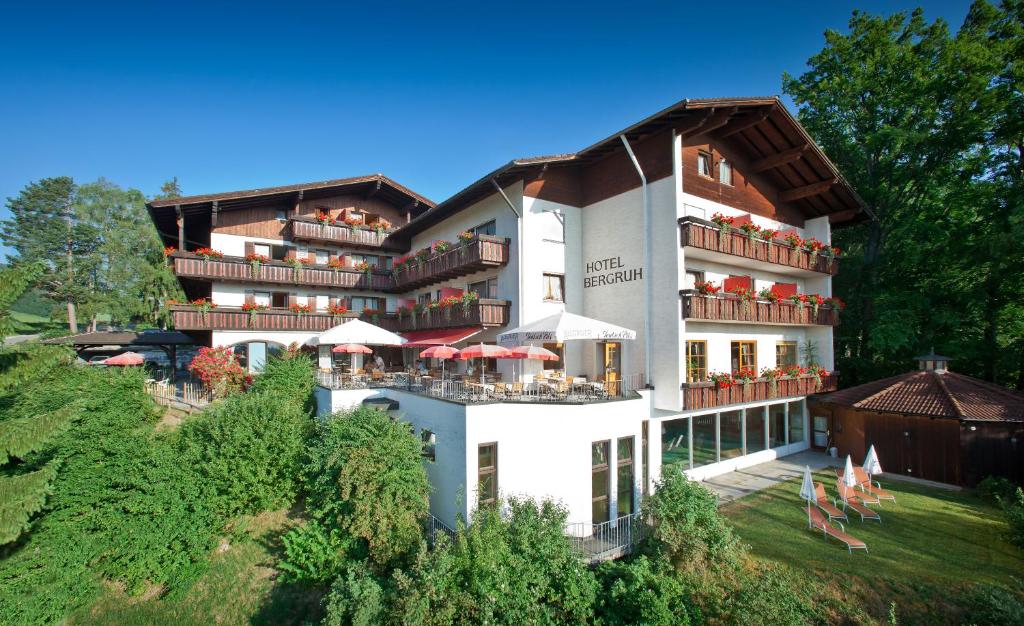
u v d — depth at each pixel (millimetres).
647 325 17359
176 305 22969
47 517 11773
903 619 9695
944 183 24672
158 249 46531
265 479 14352
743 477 18359
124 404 15242
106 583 12109
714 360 19188
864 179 26781
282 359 22094
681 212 16969
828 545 12508
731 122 18984
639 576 9953
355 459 11992
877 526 13758
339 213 29625
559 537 10570
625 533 13398
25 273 10969
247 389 21969
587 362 19875
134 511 12305
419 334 25594
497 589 9219
